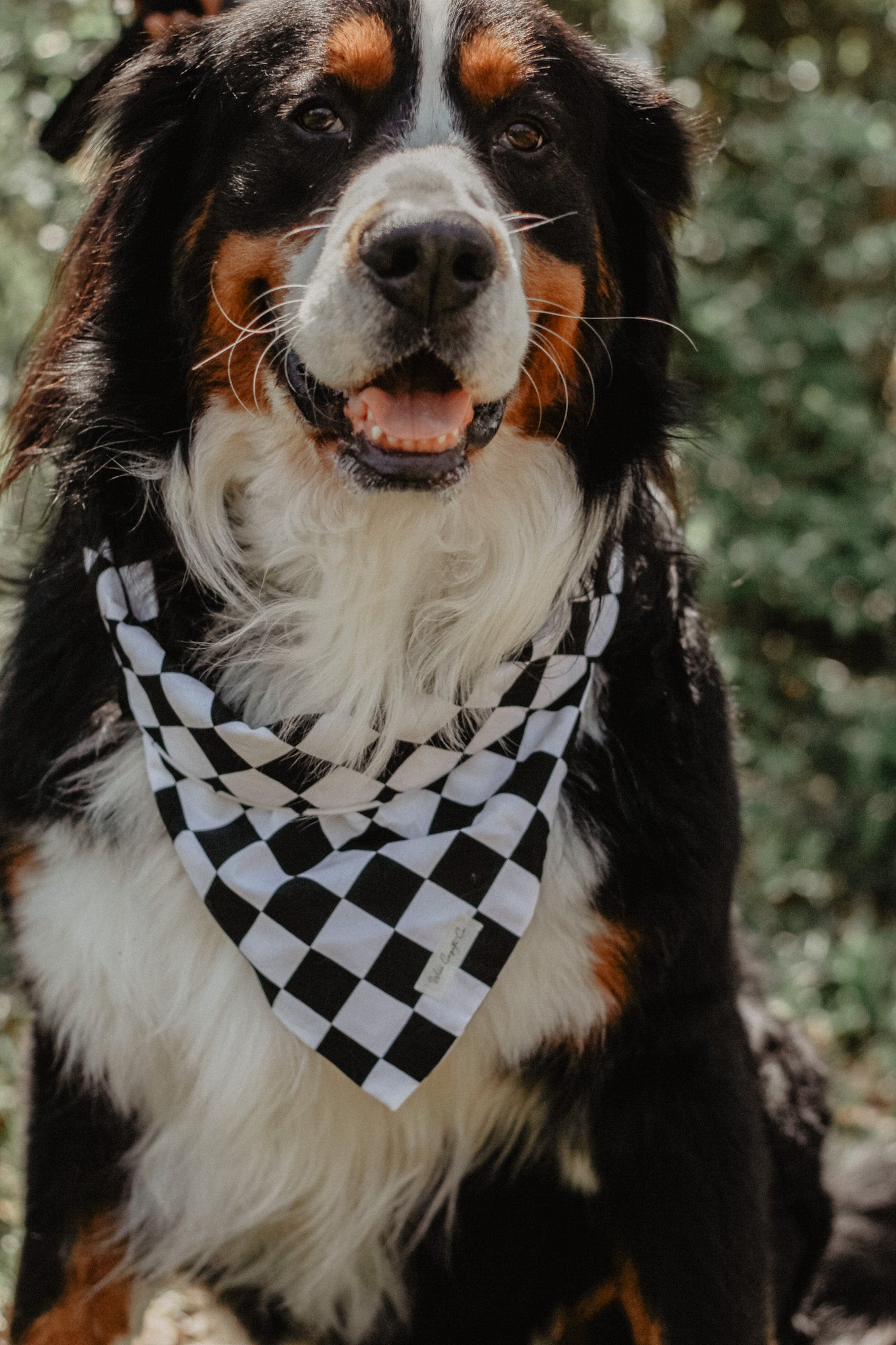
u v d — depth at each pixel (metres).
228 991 2.26
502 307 2.06
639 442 2.46
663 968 2.22
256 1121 2.29
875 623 5.31
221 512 2.35
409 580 2.32
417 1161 2.36
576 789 2.28
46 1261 2.41
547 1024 2.23
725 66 5.61
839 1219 3.16
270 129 2.23
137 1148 2.45
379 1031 2.17
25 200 4.47
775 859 4.63
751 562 4.98
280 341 2.21
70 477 2.36
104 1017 2.31
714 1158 2.25
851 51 5.86
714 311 5.02
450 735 2.29
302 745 2.23
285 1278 2.53
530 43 2.29
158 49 2.39
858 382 5.37
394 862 2.20
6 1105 3.29
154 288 2.37
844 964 4.29
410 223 1.97
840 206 5.38
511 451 2.35
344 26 2.20
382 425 2.12
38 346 2.47
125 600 2.29
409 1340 2.55
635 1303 2.30
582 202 2.36
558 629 2.30
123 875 2.28
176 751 2.21
